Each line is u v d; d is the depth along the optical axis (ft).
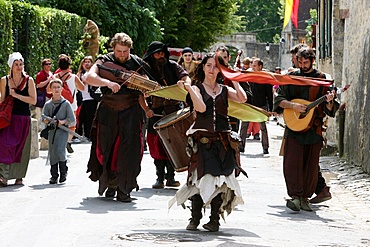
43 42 99.50
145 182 57.82
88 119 84.07
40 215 42.04
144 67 47.96
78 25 114.73
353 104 75.77
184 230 37.91
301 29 315.17
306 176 48.57
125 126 47.34
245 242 34.91
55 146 56.44
